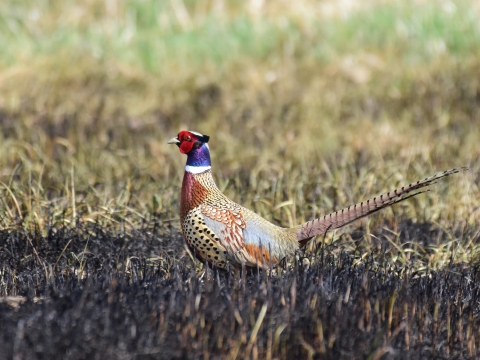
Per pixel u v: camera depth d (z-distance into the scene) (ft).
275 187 47.29
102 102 74.74
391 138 63.67
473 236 42.47
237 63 84.23
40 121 68.28
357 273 32.40
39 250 37.58
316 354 24.97
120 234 40.09
